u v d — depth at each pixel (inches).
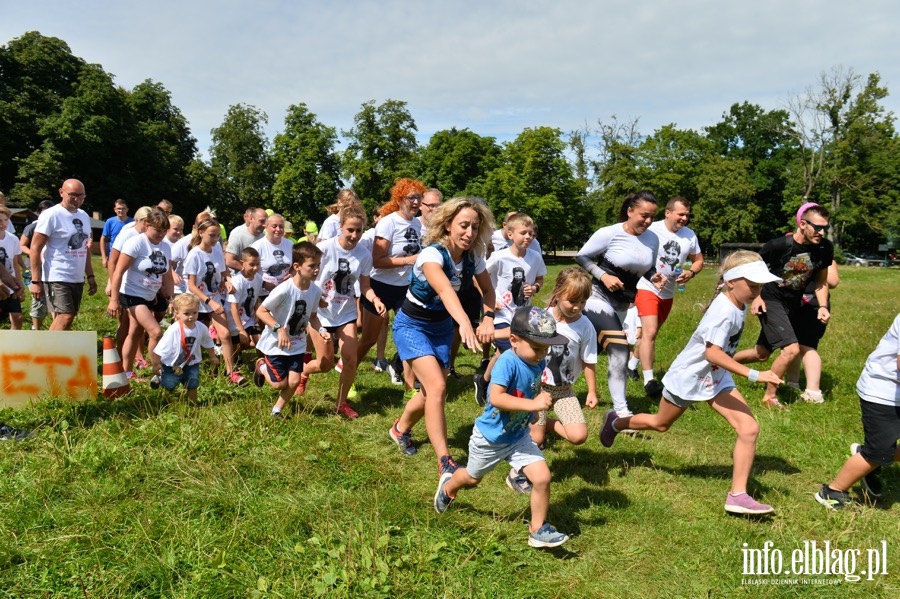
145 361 297.0
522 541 150.9
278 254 313.4
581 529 157.9
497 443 145.6
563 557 145.6
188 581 128.6
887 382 161.5
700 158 2394.2
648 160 2269.9
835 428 228.8
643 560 145.5
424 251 173.3
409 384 254.2
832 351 354.6
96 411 224.8
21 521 145.4
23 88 1668.3
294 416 226.4
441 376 172.1
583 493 178.4
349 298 248.5
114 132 1755.7
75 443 191.3
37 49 1717.5
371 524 150.5
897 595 134.0
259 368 242.7
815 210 245.4
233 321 310.2
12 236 320.2
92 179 1745.8
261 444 198.2
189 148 2203.5
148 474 171.8
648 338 266.7
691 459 202.4
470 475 150.7
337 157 2096.5
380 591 127.1
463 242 169.3
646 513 165.6
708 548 149.9
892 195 2110.0
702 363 172.4
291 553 138.7
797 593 134.2
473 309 245.1
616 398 228.7
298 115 2054.6
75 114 1642.5
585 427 181.9
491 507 168.6
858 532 157.6
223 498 159.9
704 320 170.6
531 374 149.3
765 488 181.9
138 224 277.1
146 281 267.6
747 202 2324.1
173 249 331.0
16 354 231.1
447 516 159.3
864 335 402.0
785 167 2554.1
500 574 136.6
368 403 258.2
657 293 265.1
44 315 324.8
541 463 145.5
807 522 163.3
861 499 176.7
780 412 245.3
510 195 1969.7
